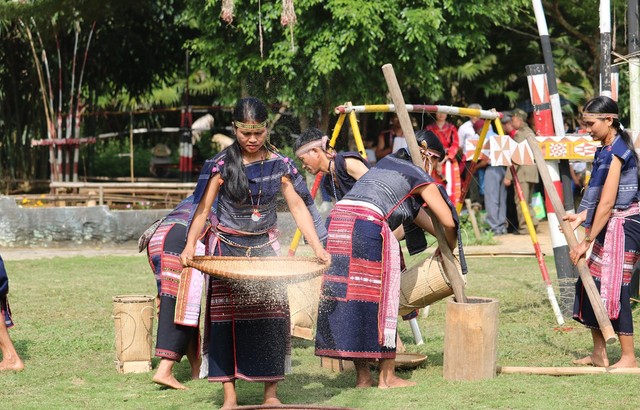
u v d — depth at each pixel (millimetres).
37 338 9625
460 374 7617
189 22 22328
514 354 8742
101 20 21703
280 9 16953
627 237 7836
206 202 6746
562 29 24844
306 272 6223
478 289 12438
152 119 27078
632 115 10969
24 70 22375
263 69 18141
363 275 7332
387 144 23516
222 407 6805
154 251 7871
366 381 7539
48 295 12320
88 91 23531
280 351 6867
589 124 7934
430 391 7254
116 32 22969
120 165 31438
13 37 21859
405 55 17781
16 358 8281
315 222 7090
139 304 8219
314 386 7660
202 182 6730
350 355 7312
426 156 8031
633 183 7820
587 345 9109
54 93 22062
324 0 17312
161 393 7469
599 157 7969
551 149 10031
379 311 7324
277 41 17969
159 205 19031
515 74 25859
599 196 7922
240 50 18328
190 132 22500
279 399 7164
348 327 7316
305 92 18141
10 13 18859
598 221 7781
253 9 17234
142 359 8258
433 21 17266
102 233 17812
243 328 6785
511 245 17203
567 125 23078
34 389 7570
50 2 18766
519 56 25453
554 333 9703
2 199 17641
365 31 17016
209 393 7457
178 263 7746
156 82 24969
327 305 7375
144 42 23797
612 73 10750
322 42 17297
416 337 9273
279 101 18219
